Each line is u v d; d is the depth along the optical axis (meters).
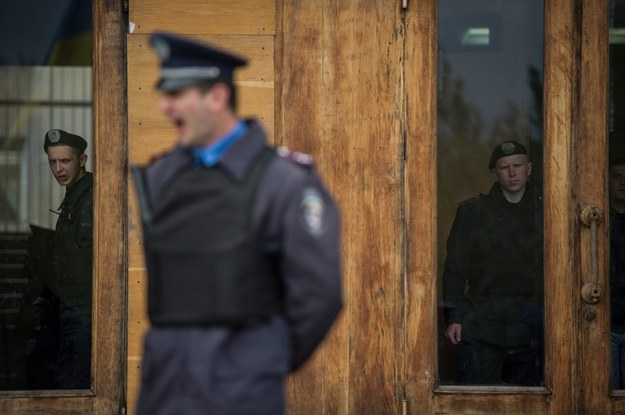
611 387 9.96
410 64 9.88
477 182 9.95
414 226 9.85
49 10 9.83
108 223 9.74
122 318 9.75
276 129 9.80
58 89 9.81
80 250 9.80
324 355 9.77
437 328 9.91
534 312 9.98
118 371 9.73
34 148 9.81
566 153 9.96
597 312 9.95
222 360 5.59
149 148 9.71
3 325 9.78
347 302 9.80
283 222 5.61
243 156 5.74
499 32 9.98
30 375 9.78
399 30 9.88
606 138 9.98
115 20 9.77
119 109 9.78
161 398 5.69
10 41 9.80
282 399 5.73
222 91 5.81
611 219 10.04
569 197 9.95
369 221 9.81
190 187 5.76
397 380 9.80
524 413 9.89
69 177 9.84
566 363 9.91
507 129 9.98
